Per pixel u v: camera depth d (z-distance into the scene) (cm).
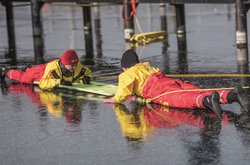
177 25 3406
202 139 1259
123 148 1220
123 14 3169
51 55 2794
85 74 1900
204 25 3950
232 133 1291
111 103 1634
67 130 1372
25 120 1483
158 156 1163
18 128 1407
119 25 4200
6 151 1229
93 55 2727
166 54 2652
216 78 1964
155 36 3278
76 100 1700
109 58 2606
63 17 5050
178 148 1206
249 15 4428
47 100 1716
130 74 1584
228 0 2764
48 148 1239
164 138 1278
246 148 1187
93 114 1520
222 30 3578
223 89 1484
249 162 1109
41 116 1520
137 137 1294
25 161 1162
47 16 5191
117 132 1339
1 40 3509
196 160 1132
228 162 1113
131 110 1544
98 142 1267
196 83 1884
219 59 2411
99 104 1633
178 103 1512
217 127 1343
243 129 1318
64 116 1511
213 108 1418
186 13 4956
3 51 2984
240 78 1939
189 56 2552
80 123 1433
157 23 4178
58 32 3884
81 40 3378
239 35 2648
